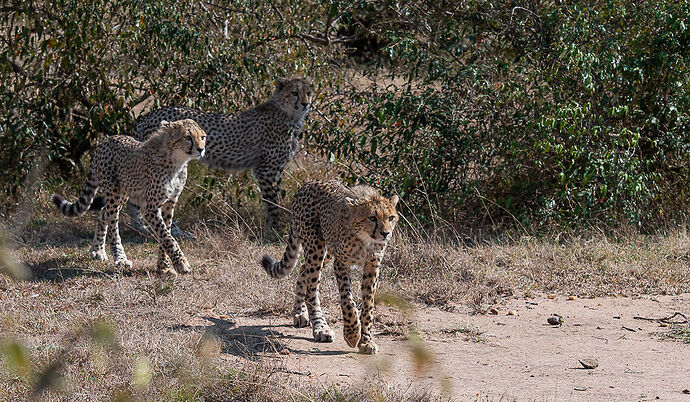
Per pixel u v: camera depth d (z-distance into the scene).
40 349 7.14
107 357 6.63
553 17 14.05
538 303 9.98
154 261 11.88
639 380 7.14
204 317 9.12
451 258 11.16
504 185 14.04
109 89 14.17
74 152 15.02
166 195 11.10
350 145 13.82
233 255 11.83
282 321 9.16
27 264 11.27
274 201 13.85
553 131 13.58
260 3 15.12
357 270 11.00
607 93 13.96
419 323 9.05
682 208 13.83
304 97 13.59
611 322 9.20
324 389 6.38
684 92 13.54
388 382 6.91
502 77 14.10
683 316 9.30
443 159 13.73
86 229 13.77
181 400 6.06
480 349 8.19
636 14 14.09
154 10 13.32
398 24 15.72
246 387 6.31
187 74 14.45
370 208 7.50
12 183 13.65
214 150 13.39
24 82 14.04
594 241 12.48
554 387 6.89
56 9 13.77
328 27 15.44
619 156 13.14
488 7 14.51
